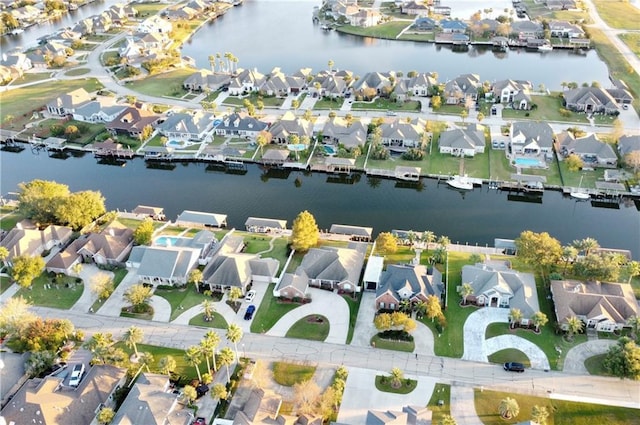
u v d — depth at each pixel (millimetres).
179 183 181625
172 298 126500
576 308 115062
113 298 126938
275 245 144500
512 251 138000
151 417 92125
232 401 99688
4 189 177750
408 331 114938
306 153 188125
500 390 101875
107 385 100062
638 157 168000
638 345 107500
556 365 106688
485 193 170250
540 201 166125
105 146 196000
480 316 118625
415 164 181375
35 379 102062
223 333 116250
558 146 185375
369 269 129375
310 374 106250
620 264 129625
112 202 170625
